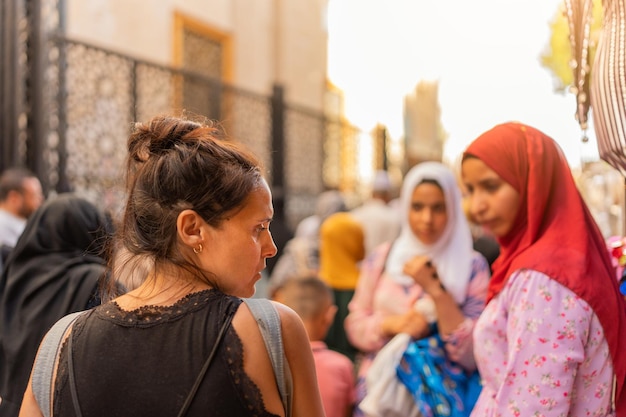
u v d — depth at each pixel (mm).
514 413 1293
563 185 1469
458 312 1962
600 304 1302
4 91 4230
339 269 4035
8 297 1864
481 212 1574
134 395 947
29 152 4305
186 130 1092
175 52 8180
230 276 1050
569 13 1452
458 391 1930
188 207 1025
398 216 5289
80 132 4867
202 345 957
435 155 11844
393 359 1973
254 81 9766
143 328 990
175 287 1039
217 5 9055
